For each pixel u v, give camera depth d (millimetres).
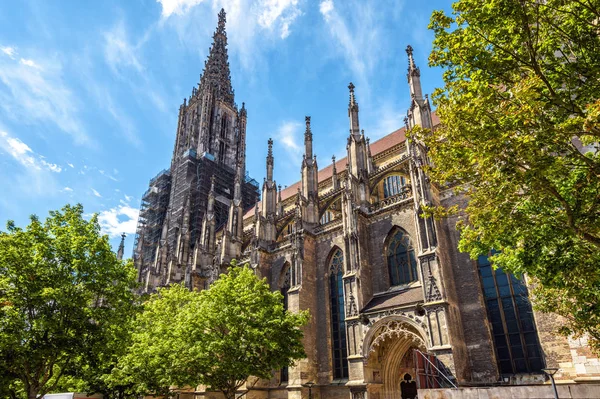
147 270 94688
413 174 42625
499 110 17922
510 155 16859
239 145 117438
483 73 18938
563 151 17125
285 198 79188
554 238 18922
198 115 115750
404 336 38781
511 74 19203
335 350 49094
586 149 31078
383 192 58250
